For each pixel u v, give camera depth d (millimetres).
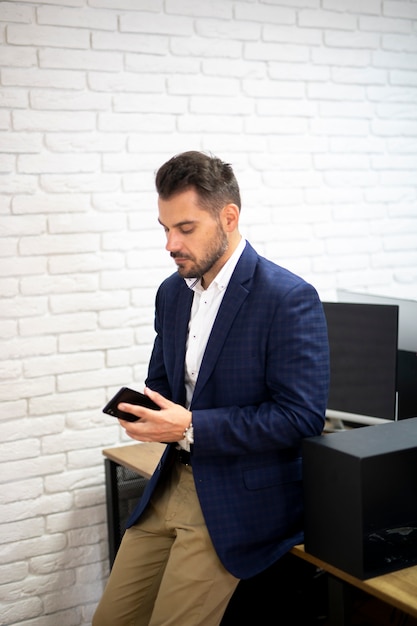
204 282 2119
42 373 2875
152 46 2949
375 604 2771
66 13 2795
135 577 2182
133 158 2959
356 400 2775
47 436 2906
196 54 3033
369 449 1873
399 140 3525
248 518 1999
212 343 2031
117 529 2951
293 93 3252
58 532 2957
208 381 2039
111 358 2990
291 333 1975
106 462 2930
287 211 3295
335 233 3416
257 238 3240
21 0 2725
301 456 2107
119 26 2885
